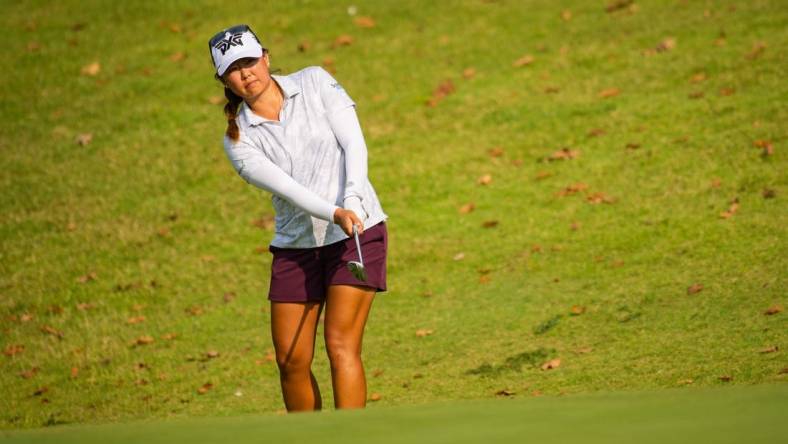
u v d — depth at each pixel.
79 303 31.23
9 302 31.67
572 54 43.31
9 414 24.17
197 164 39.50
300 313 16.20
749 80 37.91
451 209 33.88
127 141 41.69
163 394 24.50
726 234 28.67
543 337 24.56
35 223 36.53
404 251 31.66
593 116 38.00
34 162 40.75
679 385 19.77
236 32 15.71
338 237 15.79
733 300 24.50
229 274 32.06
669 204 31.28
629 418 8.54
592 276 27.94
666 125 36.19
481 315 26.66
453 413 9.23
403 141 38.88
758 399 9.16
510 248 30.73
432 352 24.78
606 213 31.66
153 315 29.98
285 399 16.66
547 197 33.47
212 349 27.09
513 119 39.00
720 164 32.84
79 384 25.86
